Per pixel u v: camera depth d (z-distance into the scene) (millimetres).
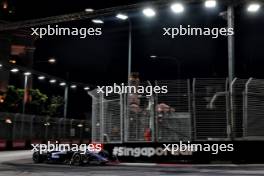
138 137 26672
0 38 78875
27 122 56781
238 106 24812
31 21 28875
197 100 25234
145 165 24734
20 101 66312
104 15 26891
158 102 26031
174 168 22203
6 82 77625
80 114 91000
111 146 27547
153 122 26156
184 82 25641
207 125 25031
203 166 23156
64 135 65938
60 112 82688
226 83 25078
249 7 24219
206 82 25312
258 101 24953
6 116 52656
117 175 18391
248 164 24266
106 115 28281
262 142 24688
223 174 18141
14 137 54094
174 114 25672
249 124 24703
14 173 20125
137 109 26766
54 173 19938
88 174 19109
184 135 25422
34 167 24984
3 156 39000
